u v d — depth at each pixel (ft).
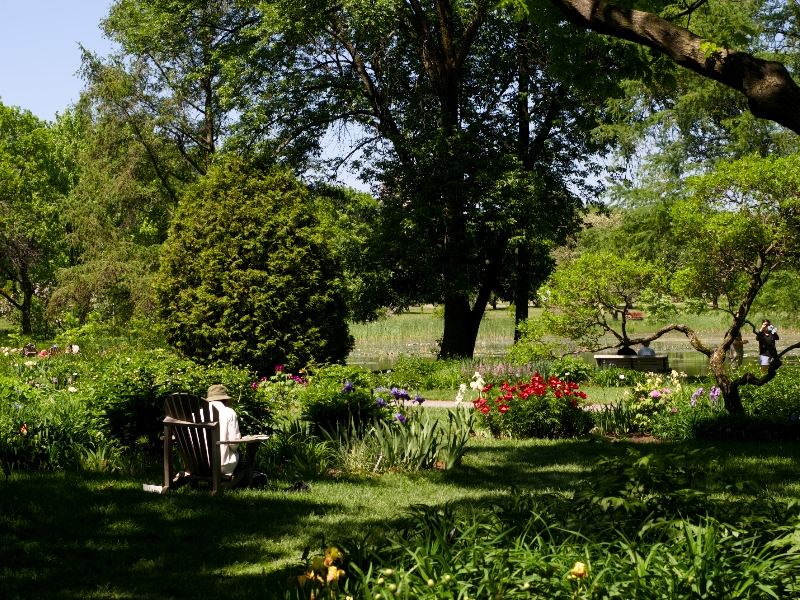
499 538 13.34
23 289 155.02
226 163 66.85
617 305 39.83
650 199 84.48
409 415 36.50
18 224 151.64
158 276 63.93
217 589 16.43
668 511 15.03
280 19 69.56
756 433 37.63
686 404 40.42
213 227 62.44
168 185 113.39
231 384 35.17
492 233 82.23
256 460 30.14
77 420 30.91
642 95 85.46
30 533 20.51
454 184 72.90
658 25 16.89
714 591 11.30
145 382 32.53
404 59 80.43
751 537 13.65
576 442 37.83
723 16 66.39
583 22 17.84
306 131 80.89
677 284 37.86
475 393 57.62
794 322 79.46
